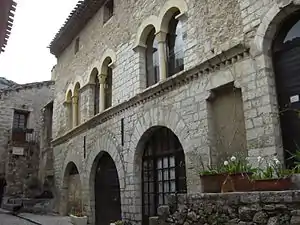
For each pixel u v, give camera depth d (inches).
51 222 529.0
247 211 180.1
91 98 589.6
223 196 195.9
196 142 335.0
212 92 327.0
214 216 198.7
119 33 513.3
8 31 215.2
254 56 284.2
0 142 938.1
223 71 314.2
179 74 361.7
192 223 213.8
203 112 331.9
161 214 240.7
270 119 264.7
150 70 451.8
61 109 727.7
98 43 580.1
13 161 925.8
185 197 224.1
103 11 576.4
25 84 1013.2
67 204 658.8
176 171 383.9
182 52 391.9
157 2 430.0
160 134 417.7
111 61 533.3
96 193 547.8
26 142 952.9
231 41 310.2
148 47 461.4
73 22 665.6
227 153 307.4
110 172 517.0
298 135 256.5
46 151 787.4
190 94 351.3
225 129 314.5
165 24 417.7
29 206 722.2
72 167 659.4
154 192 413.7
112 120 497.7
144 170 434.3
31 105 1007.6
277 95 274.1
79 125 596.4
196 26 358.3
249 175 209.3
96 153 535.5
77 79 651.5
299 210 157.9
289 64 270.5
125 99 471.8
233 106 309.7
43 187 805.9
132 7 487.8
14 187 909.2
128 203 435.5
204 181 235.8
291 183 182.2
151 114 408.8
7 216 651.5
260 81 276.7
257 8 287.9
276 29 278.7
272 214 169.5
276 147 258.1
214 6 339.3
